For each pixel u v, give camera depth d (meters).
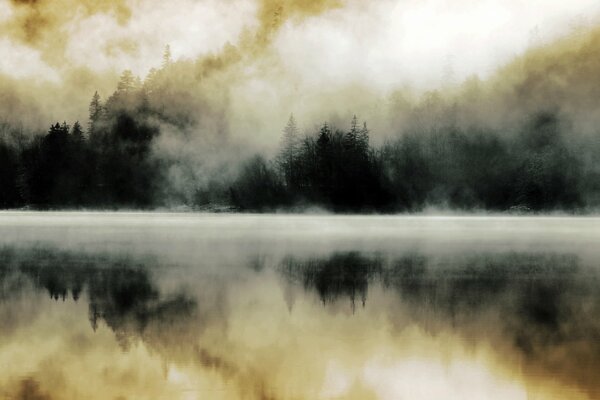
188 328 12.16
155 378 9.34
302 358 10.29
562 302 14.81
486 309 14.01
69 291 16.12
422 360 10.18
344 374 9.55
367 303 14.73
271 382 9.20
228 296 15.61
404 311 13.77
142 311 13.69
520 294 15.88
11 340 11.27
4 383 9.09
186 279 18.31
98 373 9.52
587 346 10.91
